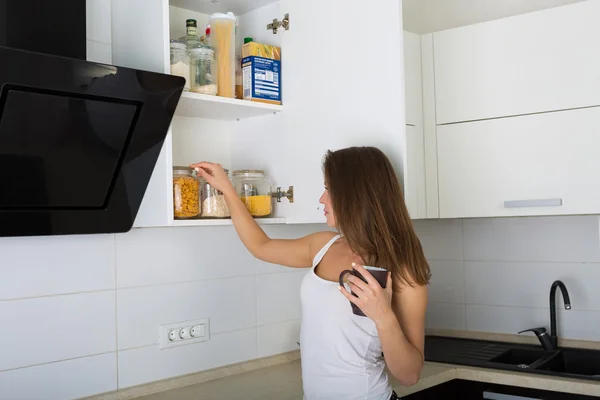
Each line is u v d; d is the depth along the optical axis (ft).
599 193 6.98
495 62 7.70
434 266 9.56
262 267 7.70
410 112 8.06
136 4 5.82
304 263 6.06
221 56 6.26
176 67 5.70
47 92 4.54
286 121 6.67
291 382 6.79
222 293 7.23
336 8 6.16
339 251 5.47
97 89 4.74
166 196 5.50
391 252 4.95
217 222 5.94
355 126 5.99
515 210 7.55
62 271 5.86
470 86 7.89
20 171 4.77
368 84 5.88
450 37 8.06
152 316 6.55
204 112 6.62
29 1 4.70
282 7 6.72
